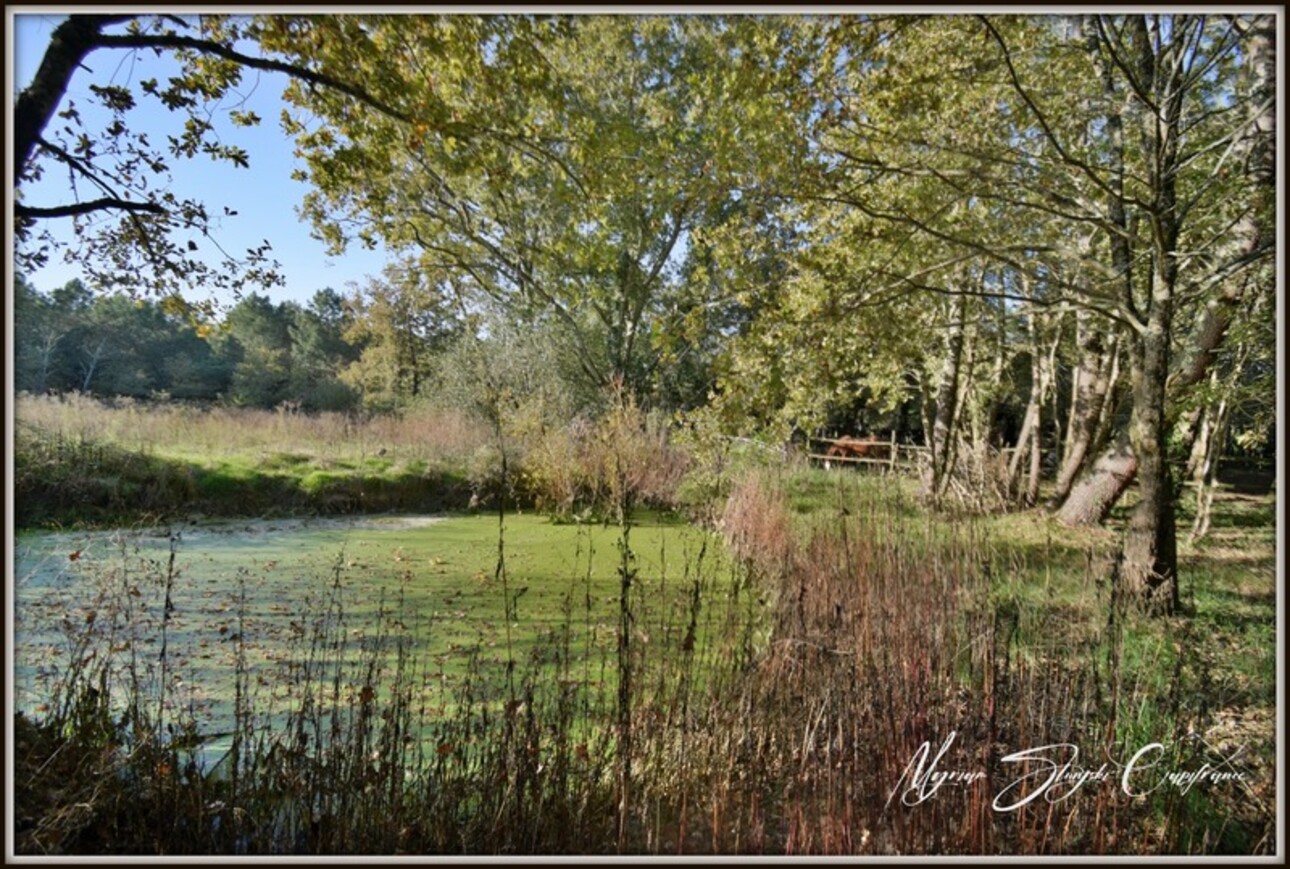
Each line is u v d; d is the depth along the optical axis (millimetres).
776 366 7906
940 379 14875
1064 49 7512
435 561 9289
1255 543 10695
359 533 11453
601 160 6543
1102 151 8609
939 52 6895
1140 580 6188
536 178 14977
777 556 6984
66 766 3242
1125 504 13805
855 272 8016
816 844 3236
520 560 9383
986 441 15039
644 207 18297
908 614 4773
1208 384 8508
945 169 7340
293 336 41344
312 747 3883
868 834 3236
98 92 4984
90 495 11062
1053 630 4992
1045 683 3822
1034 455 14711
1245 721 4180
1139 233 8250
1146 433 7000
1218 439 11047
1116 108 7367
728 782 3588
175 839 3143
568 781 3523
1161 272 7000
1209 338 8367
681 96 14945
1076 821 3354
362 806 3264
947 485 12391
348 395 29891
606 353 22453
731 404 8023
